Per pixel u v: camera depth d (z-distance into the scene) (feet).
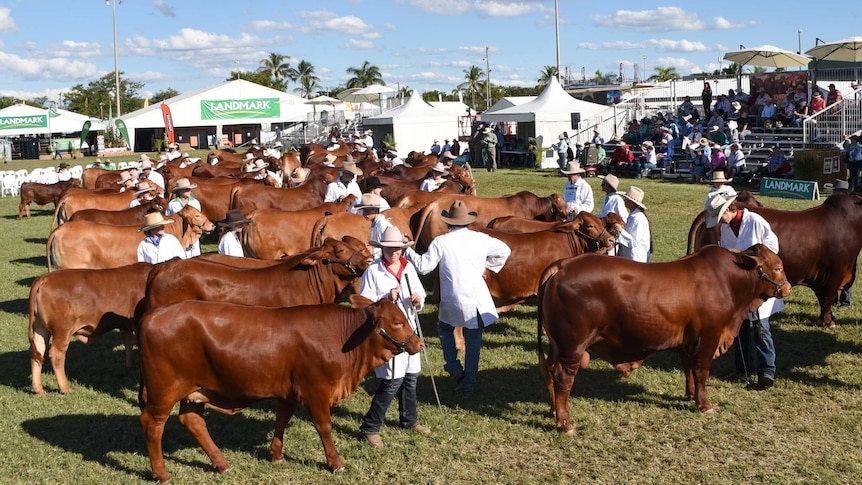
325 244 26.25
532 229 36.17
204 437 22.34
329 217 37.32
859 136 74.23
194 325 20.88
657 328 23.85
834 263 32.58
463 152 121.60
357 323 21.62
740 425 24.59
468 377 27.66
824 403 26.02
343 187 48.65
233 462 23.11
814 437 23.52
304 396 21.54
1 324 39.65
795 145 88.79
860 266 44.73
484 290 27.55
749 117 97.60
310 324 21.42
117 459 23.56
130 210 45.60
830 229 32.32
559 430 24.56
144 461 23.40
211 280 26.02
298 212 41.24
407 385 24.64
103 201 55.88
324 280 26.11
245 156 90.84
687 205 70.49
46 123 221.25
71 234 37.35
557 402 24.47
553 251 31.83
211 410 27.22
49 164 184.96
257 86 223.30
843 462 21.75
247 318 21.31
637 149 100.73
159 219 30.60
